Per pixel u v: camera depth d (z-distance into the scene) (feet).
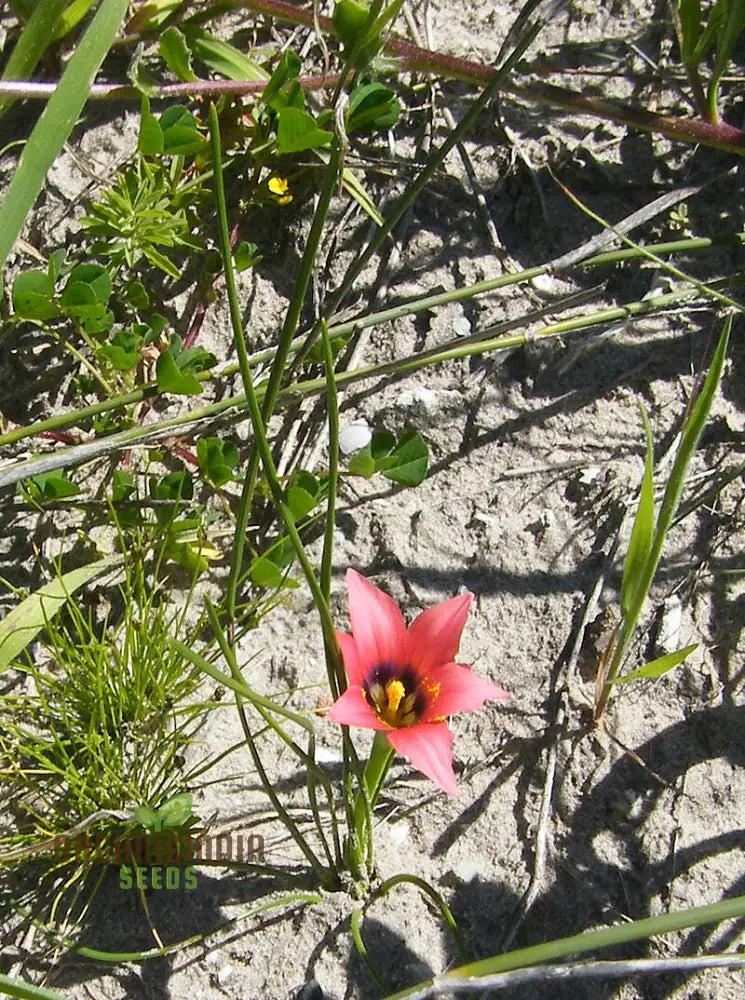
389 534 0.96
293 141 0.95
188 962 0.81
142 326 0.97
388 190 1.06
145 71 1.05
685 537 0.93
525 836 0.85
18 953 0.83
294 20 1.04
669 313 0.99
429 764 0.66
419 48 1.01
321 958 0.81
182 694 0.87
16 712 0.90
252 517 0.97
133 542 0.95
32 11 1.03
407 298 1.03
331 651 0.74
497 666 0.91
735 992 0.77
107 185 1.04
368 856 0.81
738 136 1.01
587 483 0.96
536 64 1.09
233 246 1.04
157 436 0.91
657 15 1.10
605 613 0.91
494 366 1.00
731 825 0.83
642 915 0.81
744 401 0.97
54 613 0.88
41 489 0.92
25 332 1.02
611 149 1.06
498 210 1.06
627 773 0.86
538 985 0.79
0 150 1.04
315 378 0.99
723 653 0.89
